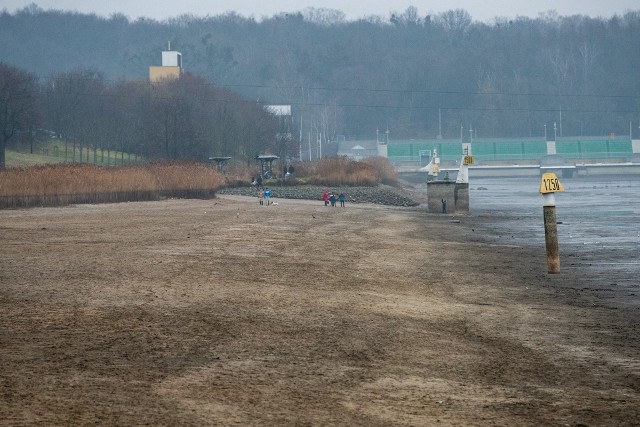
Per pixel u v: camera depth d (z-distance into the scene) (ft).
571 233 469.16
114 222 498.28
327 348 156.35
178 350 149.18
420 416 115.85
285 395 123.65
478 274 284.41
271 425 109.19
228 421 110.01
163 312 185.26
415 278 270.05
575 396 128.77
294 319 183.83
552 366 149.18
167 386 125.49
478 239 431.84
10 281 228.84
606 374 143.74
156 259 290.76
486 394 128.88
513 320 195.62
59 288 216.74
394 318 191.72
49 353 143.33
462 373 142.10
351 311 198.18
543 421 115.34
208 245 352.28
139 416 110.32
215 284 233.14
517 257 341.00
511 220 593.01
